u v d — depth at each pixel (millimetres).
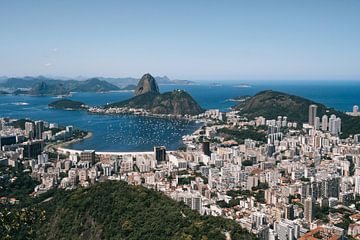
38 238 124875
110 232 115375
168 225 113562
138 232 112250
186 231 109625
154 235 109125
